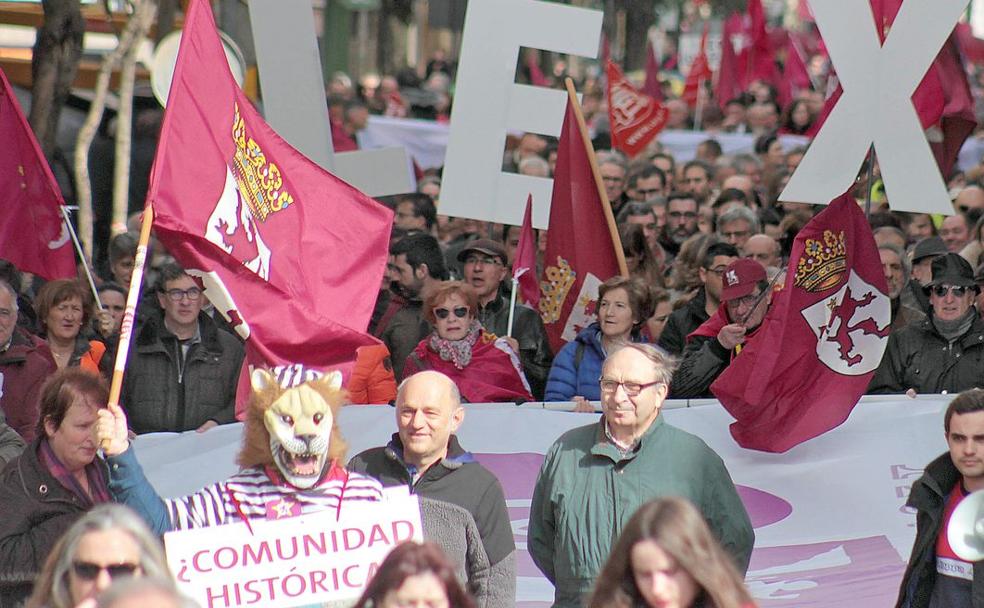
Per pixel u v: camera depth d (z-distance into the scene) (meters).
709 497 11.45
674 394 14.95
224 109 11.62
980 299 16.64
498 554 11.12
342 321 12.14
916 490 11.34
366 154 19.06
